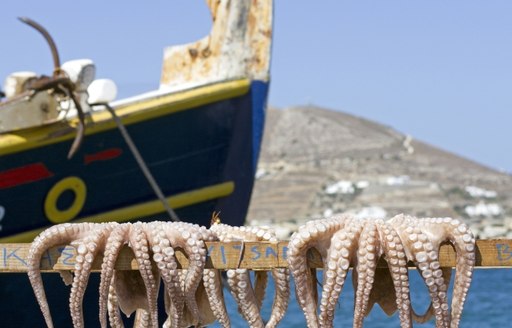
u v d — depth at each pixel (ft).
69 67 36.24
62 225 21.27
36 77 36.76
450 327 19.65
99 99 37.22
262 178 626.64
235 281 21.01
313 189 591.37
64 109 36.91
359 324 19.56
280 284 21.24
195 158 41.14
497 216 554.87
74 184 37.76
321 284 21.11
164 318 39.58
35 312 38.37
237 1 42.14
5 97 37.24
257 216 571.28
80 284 20.88
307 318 19.89
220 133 41.63
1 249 21.80
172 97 39.73
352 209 565.12
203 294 22.76
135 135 38.99
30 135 36.06
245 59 42.27
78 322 21.09
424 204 562.25
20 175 36.19
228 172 42.39
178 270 21.56
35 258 21.09
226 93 41.27
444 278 20.80
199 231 20.92
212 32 42.88
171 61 44.32
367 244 19.39
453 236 19.63
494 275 196.65
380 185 589.32
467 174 622.13
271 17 42.63
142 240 20.66
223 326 21.65
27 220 36.88
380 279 21.15
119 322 22.82
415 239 19.49
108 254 20.71
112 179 38.83
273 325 21.35
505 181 612.29
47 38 35.37
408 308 19.44
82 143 37.50
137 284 22.45
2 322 37.81
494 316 88.43
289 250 19.89
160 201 40.45
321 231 19.75
